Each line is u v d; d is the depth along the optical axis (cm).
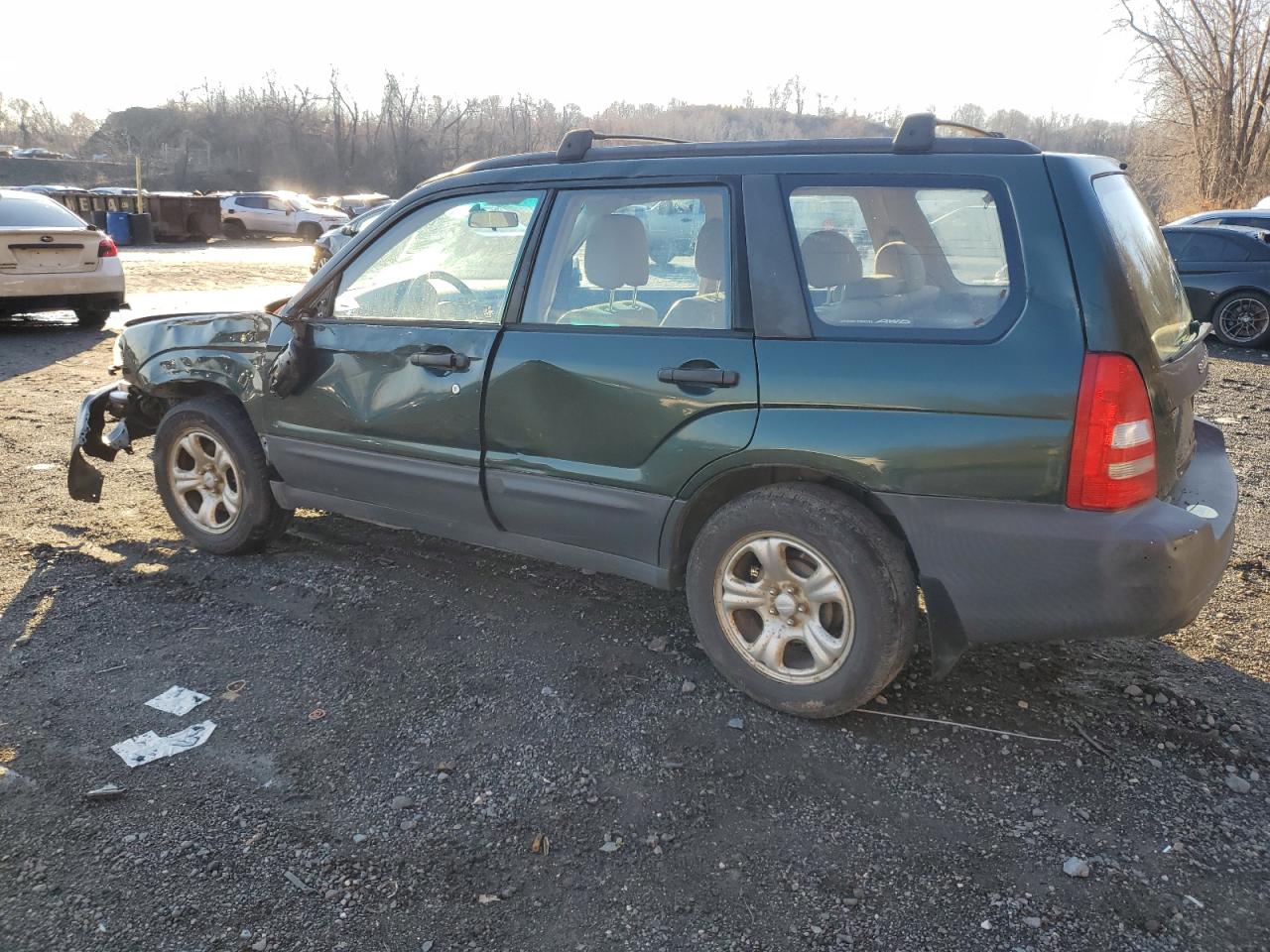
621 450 328
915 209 292
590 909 237
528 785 284
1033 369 266
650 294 331
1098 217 269
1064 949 224
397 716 320
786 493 304
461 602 406
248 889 242
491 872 249
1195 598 274
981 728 312
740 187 313
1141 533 263
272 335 414
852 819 269
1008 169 280
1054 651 363
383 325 385
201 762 295
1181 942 225
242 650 365
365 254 399
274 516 448
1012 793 280
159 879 245
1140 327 266
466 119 8638
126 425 497
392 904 238
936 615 291
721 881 246
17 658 356
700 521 339
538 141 8575
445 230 376
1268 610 398
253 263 2297
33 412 737
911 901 238
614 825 267
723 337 308
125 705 326
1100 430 261
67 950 222
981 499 275
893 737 308
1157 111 3161
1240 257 1162
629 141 366
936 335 280
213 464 453
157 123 8750
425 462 378
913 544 286
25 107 10850
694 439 311
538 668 351
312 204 3453
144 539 477
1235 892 241
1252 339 1148
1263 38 2761
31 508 519
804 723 316
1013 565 276
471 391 357
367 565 445
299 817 269
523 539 370
